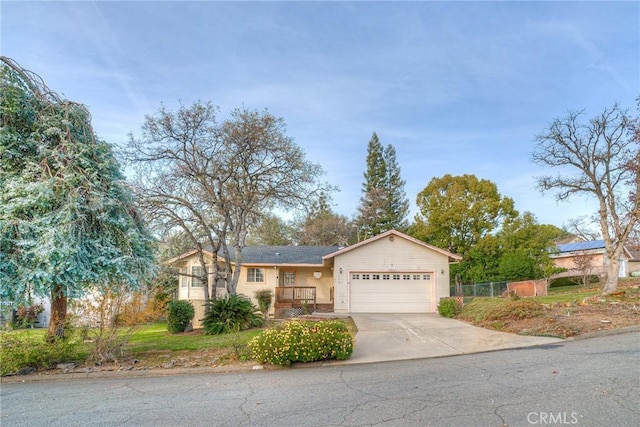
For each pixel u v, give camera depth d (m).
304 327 9.06
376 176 45.44
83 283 8.90
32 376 8.16
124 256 9.12
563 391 5.31
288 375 7.54
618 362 6.84
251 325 14.63
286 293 20.77
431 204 29.98
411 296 18.22
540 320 11.65
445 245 28.62
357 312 18.03
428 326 13.02
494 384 5.89
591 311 12.59
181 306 15.61
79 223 8.73
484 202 28.27
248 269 21.55
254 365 8.40
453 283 28.94
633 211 18.56
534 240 26.03
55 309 9.70
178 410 5.40
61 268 8.04
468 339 10.44
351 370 7.70
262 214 17.06
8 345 8.55
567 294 20.78
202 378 7.59
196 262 21.62
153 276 10.46
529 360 7.51
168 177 14.73
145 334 14.80
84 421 5.07
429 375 6.81
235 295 15.20
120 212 9.74
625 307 13.00
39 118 9.10
